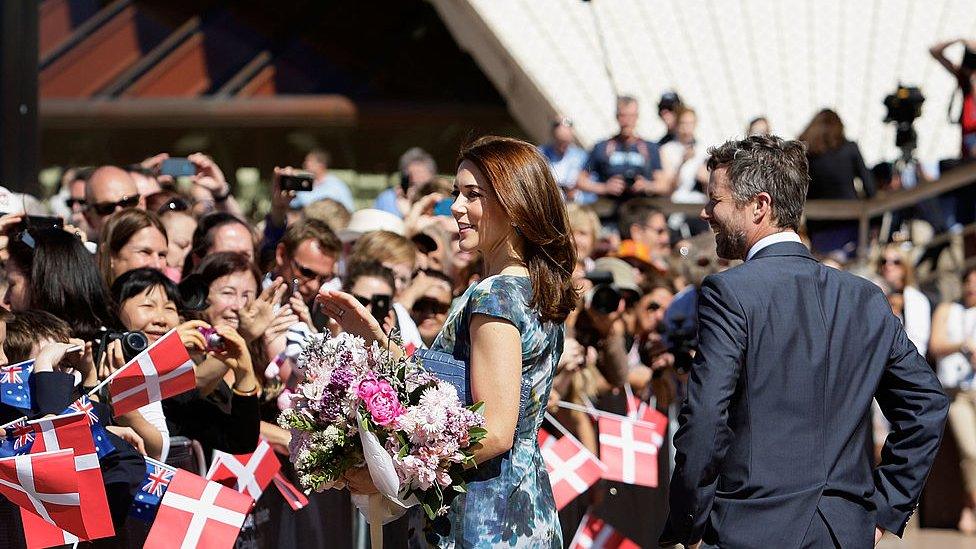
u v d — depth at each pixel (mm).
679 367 17609
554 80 36125
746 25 37062
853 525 10656
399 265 15938
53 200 22594
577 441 15969
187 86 42719
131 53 43250
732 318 10719
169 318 12859
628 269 18391
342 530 15281
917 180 27984
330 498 15109
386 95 42125
